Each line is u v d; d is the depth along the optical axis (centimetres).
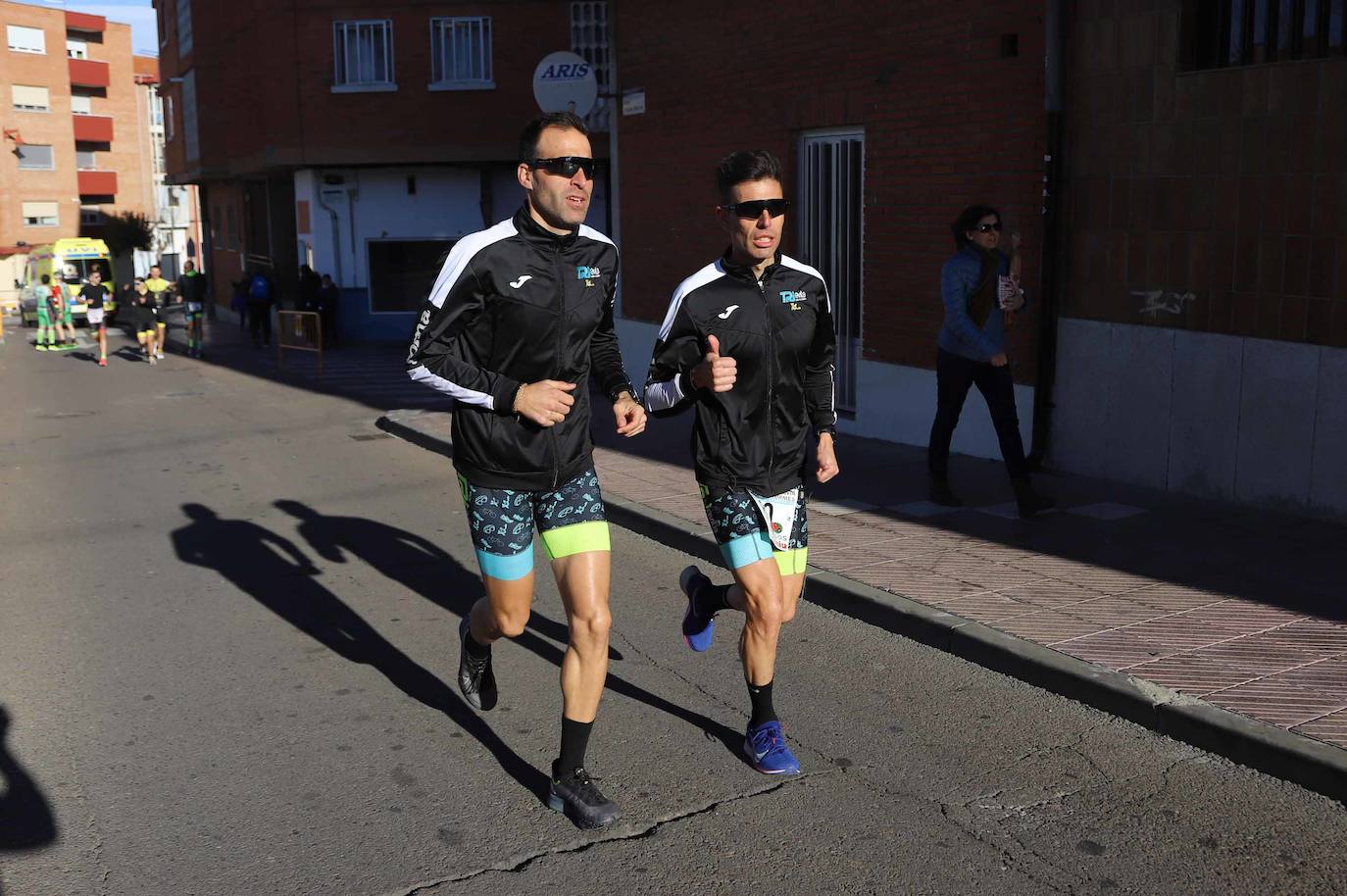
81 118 6262
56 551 794
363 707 507
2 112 5862
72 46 6253
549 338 398
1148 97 807
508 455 396
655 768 441
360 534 832
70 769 446
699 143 1330
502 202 2597
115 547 802
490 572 411
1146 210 816
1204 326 783
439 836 392
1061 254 884
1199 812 397
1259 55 745
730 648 576
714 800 414
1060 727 469
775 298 419
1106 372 856
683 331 420
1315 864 363
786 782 426
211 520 885
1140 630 545
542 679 537
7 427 1427
